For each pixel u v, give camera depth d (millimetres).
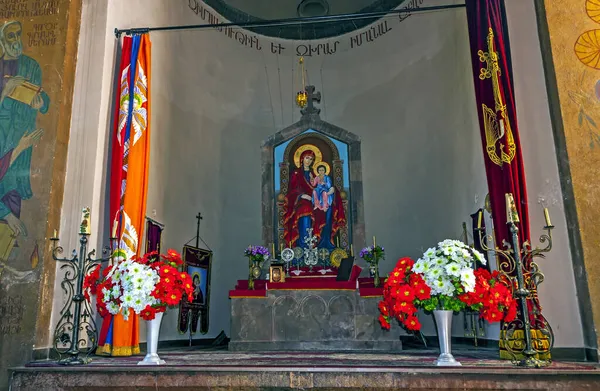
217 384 4789
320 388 4707
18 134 6465
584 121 6047
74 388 4953
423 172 9992
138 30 7332
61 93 6594
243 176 11086
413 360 5434
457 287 4602
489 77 6328
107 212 6719
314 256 10188
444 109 9531
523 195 5840
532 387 4559
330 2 12375
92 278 5449
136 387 4863
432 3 10234
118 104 6938
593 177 5883
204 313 9469
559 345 5789
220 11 11328
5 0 6906
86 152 6664
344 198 10617
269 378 4754
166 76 9047
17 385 5020
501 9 6645
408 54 10773
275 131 11641
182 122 9570
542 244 6066
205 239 9930
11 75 6641
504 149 5957
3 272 6047
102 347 6086
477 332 7918
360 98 11500
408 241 10094
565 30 6340
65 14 6848
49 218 6227
